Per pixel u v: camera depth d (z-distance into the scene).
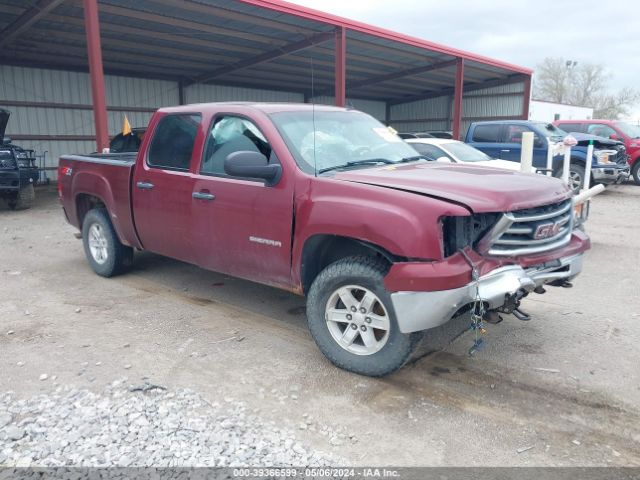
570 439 3.09
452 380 3.79
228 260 4.62
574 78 66.94
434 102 30.83
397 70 24.05
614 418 3.32
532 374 3.89
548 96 67.25
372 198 3.54
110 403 3.40
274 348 4.33
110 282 6.16
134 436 3.02
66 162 6.54
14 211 12.38
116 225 5.82
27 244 8.46
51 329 4.70
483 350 4.29
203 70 22.36
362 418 3.29
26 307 5.29
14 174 11.59
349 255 4.02
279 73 23.84
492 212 3.40
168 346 4.36
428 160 4.83
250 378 3.80
